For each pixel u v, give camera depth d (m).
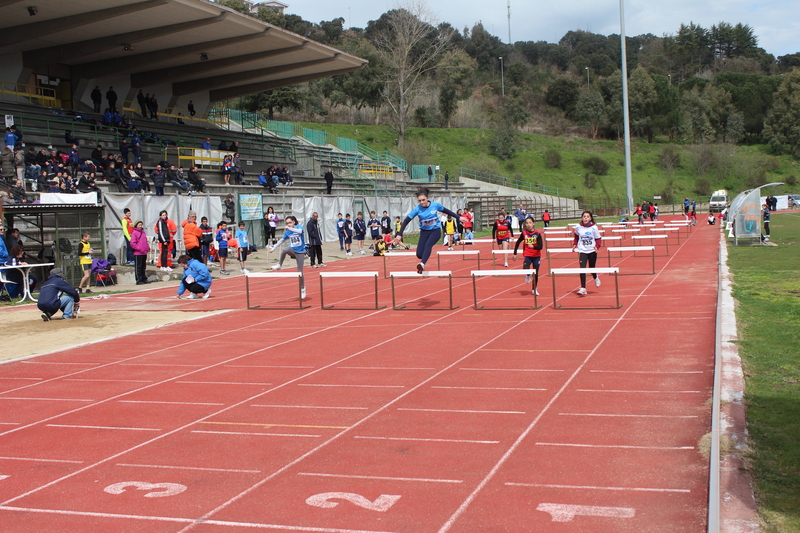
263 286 19.19
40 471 5.40
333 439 5.89
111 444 6.01
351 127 77.69
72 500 4.79
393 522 4.23
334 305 14.53
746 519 4.01
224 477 5.11
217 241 22.83
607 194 78.00
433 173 62.19
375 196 40.84
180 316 13.60
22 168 23.27
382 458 5.37
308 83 79.94
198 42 34.69
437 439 5.76
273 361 9.16
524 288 16.09
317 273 22.55
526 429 5.91
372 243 33.84
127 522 4.39
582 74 128.75
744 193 30.03
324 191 40.00
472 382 7.57
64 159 25.11
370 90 84.25
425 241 12.31
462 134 84.75
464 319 11.89
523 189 73.06
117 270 20.05
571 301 13.40
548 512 4.27
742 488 4.43
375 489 4.76
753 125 102.06
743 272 17.03
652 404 6.42
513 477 4.87
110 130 32.00
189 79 42.81
